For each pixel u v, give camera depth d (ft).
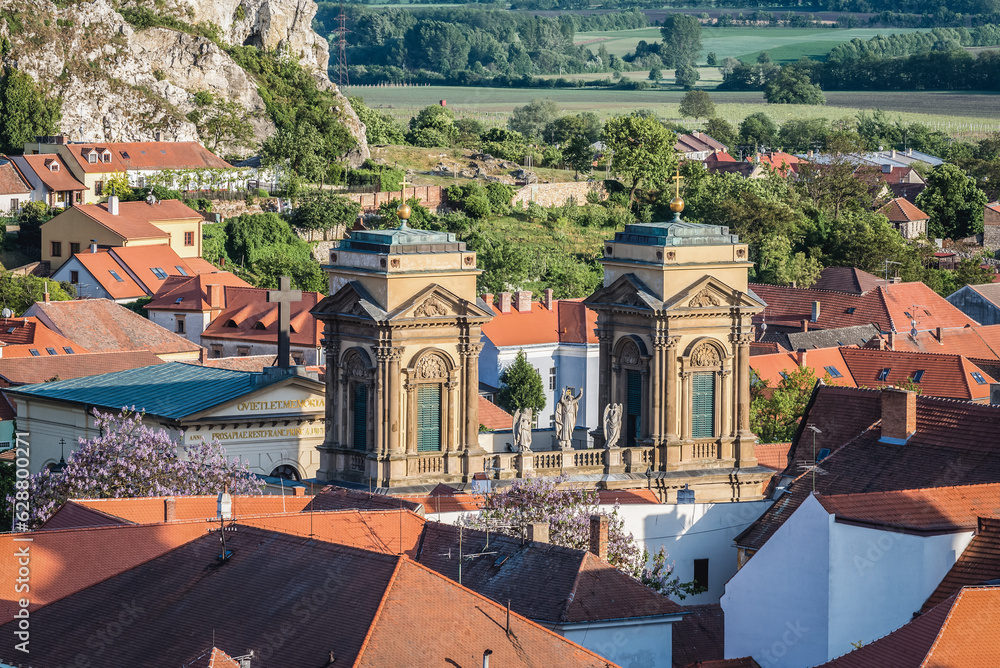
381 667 225.15
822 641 274.98
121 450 386.73
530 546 289.53
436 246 393.09
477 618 238.27
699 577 389.80
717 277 409.90
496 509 353.92
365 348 389.60
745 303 411.75
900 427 358.23
